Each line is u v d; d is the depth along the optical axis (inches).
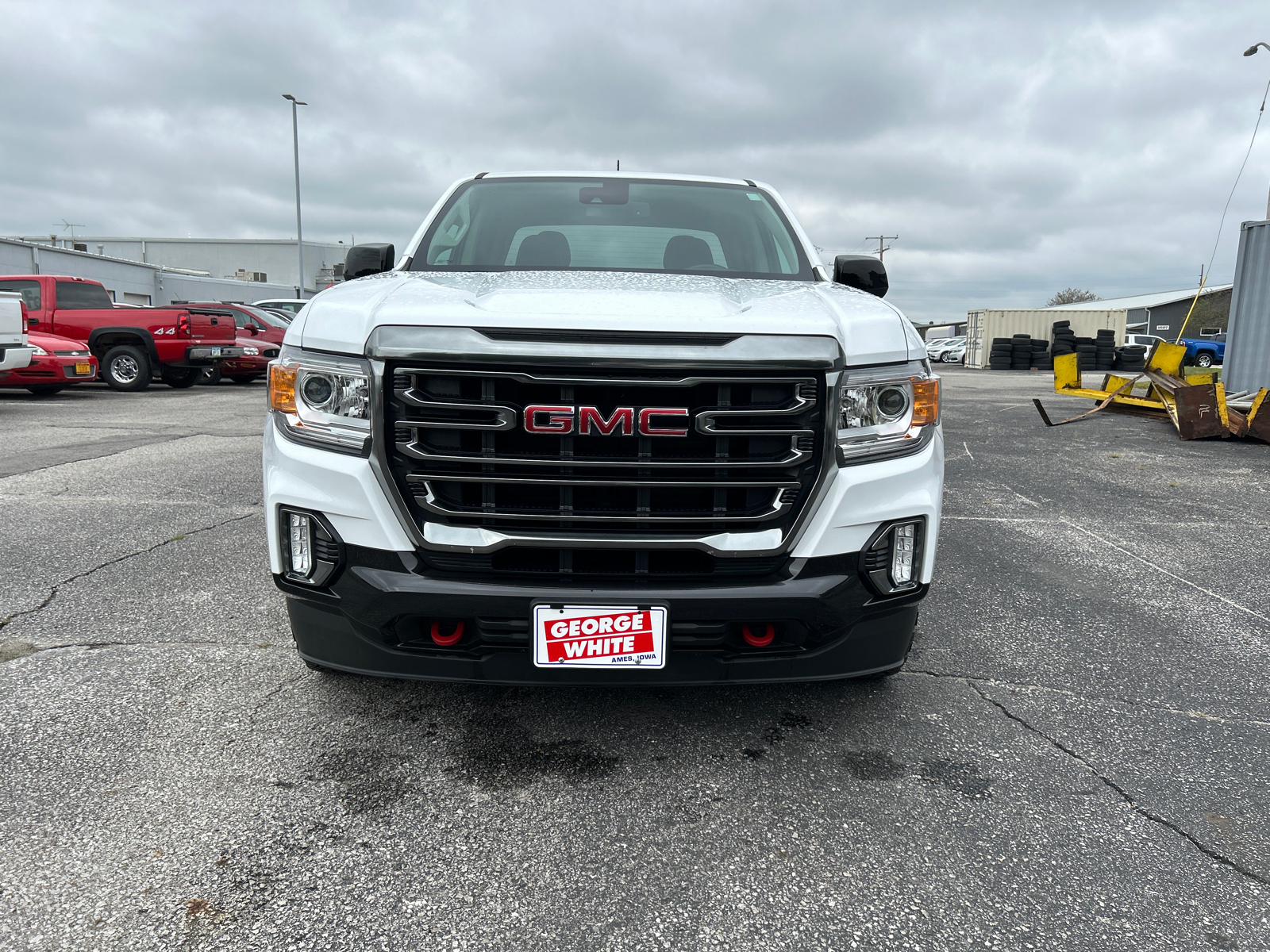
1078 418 445.4
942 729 99.8
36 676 108.7
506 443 79.7
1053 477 274.5
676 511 81.3
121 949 62.0
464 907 67.7
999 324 1427.2
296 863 72.5
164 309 561.9
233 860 72.7
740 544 81.7
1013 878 72.7
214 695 104.3
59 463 260.7
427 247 122.6
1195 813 83.3
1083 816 82.4
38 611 132.1
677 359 77.8
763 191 146.8
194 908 66.5
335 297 91.2
